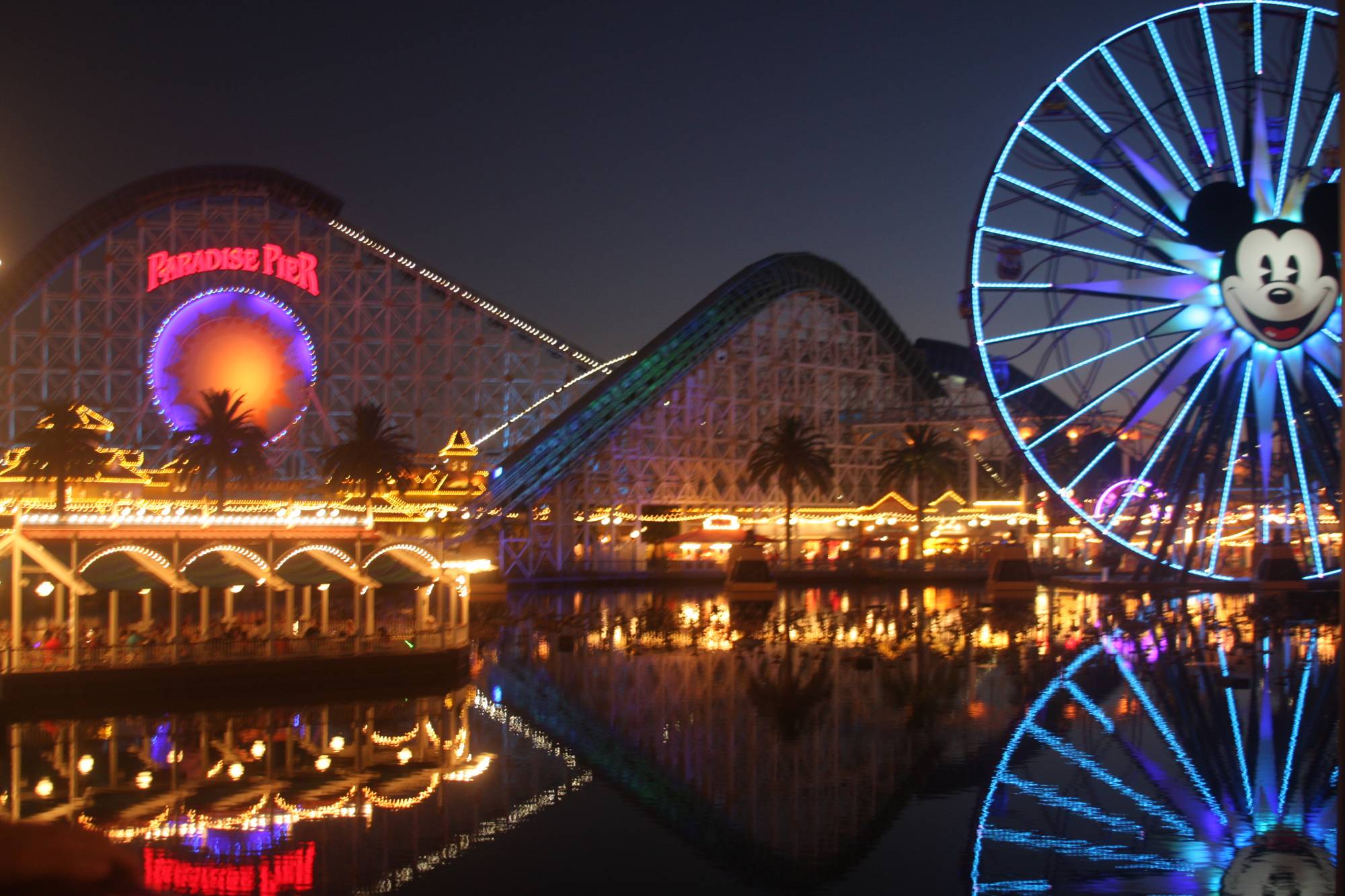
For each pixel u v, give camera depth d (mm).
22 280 100000
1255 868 28359
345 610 78062
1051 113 78562
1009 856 29219
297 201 105812
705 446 123250
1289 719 45469
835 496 134500
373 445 96875
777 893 26531
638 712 47031
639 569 117625
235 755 39625
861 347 138125
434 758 39500
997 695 50500
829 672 56875
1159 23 79000
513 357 112188
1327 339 78375
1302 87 77812
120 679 47688
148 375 104062
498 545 106000
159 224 104312
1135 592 98312
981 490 158250
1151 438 113500
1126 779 36469
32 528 47188
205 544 50344
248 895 26188
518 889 26844
